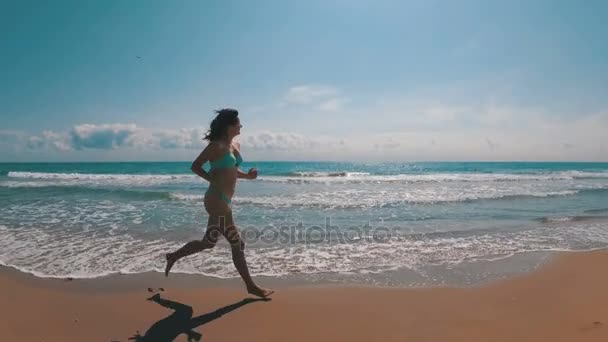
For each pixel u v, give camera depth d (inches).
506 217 341.7
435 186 737.0
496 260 195.6
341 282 161.3
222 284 158.4
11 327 117.6
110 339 110.3
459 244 232.1
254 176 151.6
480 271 176.7
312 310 131.2
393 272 175.3
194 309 132.5
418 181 887.7
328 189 652.1
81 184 748.6
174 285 156.9
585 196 534.3
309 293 148.0
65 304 136.3
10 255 201.6
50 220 312.3
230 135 140.3
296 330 115.8
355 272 175.5
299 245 229.1
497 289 151.9
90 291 149.5
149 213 351.9
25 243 229.9
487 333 112.6
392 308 132.8
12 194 514.9
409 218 334.3
